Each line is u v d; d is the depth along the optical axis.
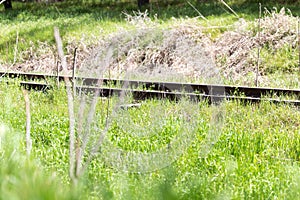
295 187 6.04
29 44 27.73
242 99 14.18
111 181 6.88
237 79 18.67
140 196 4.38
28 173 3.43
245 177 7.86
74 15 35.94
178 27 25.19
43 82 17.05
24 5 42.56
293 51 21.59
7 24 35.00
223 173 7.82
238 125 11.71
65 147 9.65
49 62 23.94
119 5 39.06
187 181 6.57
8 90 14.47
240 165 8.46
